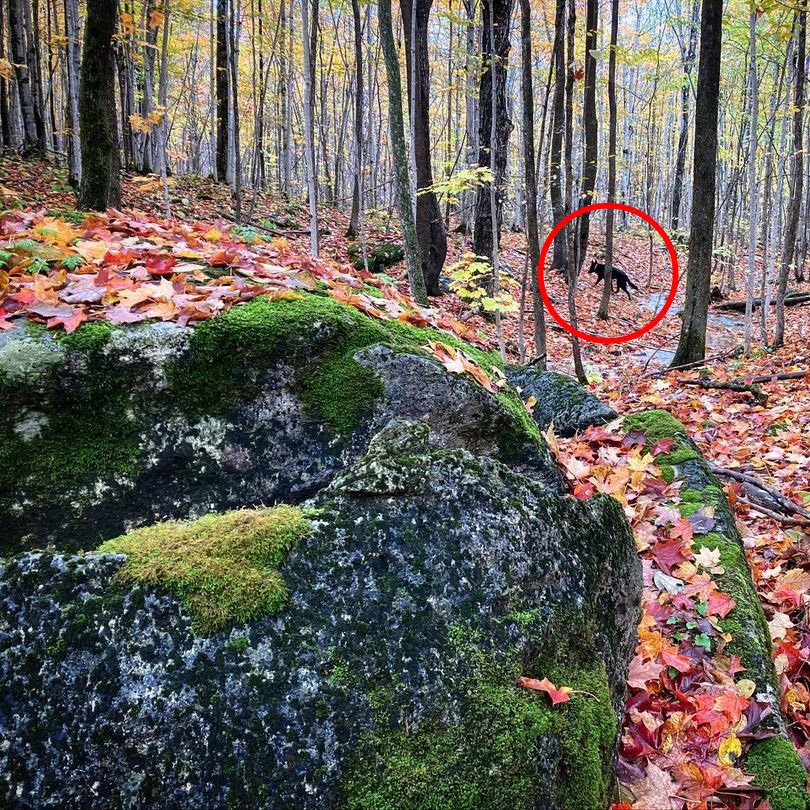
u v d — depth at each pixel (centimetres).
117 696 121
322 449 255
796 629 281
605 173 3109
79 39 1173
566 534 185
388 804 124
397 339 288
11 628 122
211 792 119
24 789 112
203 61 3066
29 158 1366
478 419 280
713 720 205
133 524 226
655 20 2441
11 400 215
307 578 145
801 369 729
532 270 657
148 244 350
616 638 190
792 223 950
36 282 245
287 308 266
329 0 1424
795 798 184
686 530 302
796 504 375
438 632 147
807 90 1246
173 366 238
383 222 1631
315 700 130
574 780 144
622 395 693
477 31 926
